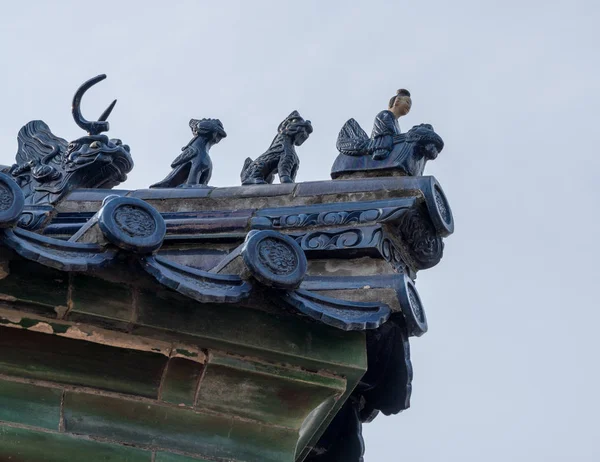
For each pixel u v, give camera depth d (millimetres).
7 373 10633
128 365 10906
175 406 11031
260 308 11156
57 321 10648
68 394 10750
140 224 10352
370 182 12273
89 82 13352
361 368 11352
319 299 11125
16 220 9945
